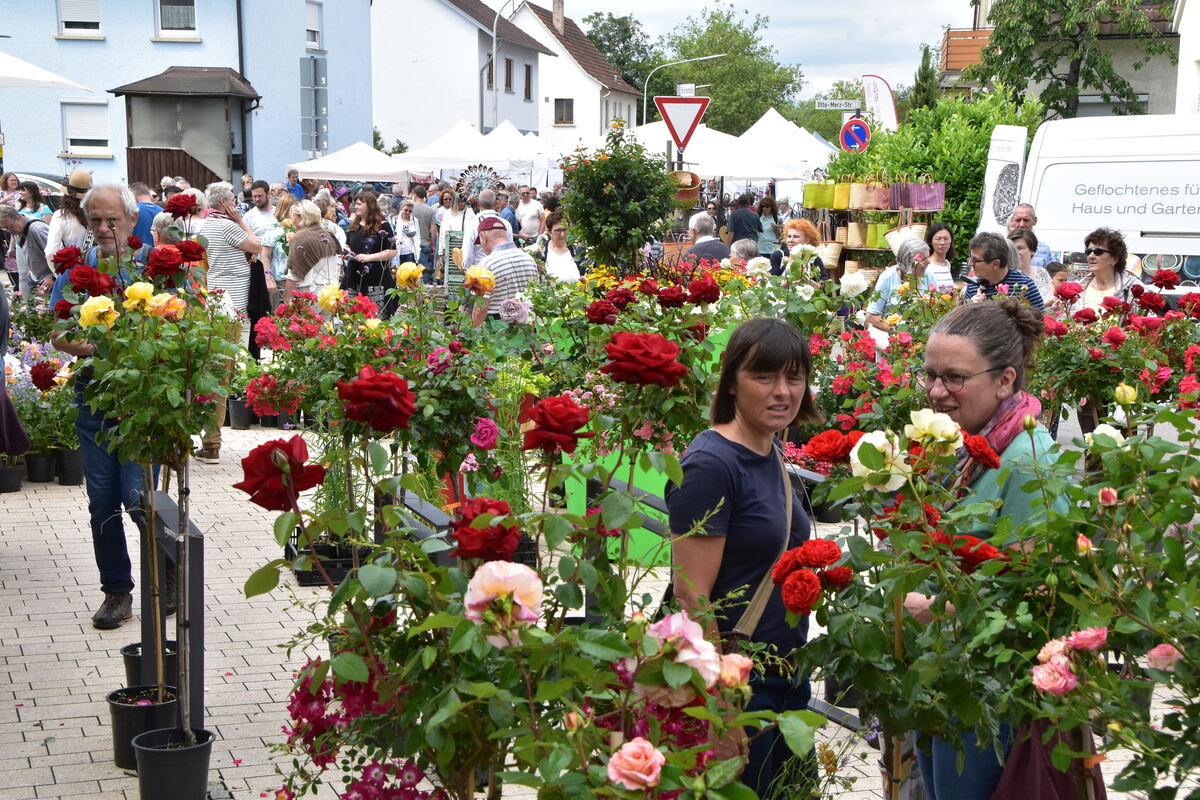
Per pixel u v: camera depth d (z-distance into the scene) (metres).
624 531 2.77
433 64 59.50
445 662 2.47
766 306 7.37
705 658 2.05
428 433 5.29
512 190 31.12
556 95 72.38
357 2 41.12
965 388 3.39
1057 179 13.48
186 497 4.61
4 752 4.96
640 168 12.45
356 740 2.75
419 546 2.54
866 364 7.68
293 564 2.62
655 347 3.28
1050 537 2.60
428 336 6.57
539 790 2.08
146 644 4.99
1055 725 2.53
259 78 35.28
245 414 12.03
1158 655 2.35
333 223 16.11
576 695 2.36
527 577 2.12
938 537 2.61
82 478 9.87
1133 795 4.06
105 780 4.73
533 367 7.36
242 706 5.45
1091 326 7.66
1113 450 2.68
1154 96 34.81
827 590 2.68
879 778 4.64
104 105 34.72
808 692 3.56
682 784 1.91
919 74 46.25
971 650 2.61
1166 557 2.51
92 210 5.96
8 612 6.70
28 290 15.51
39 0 33.97
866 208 18.30
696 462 3.37
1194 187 12.73
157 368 4.48
